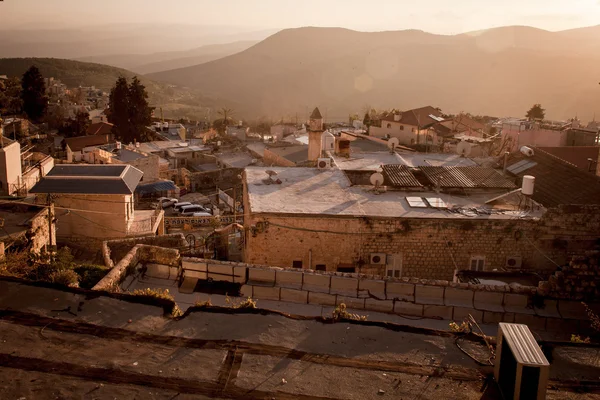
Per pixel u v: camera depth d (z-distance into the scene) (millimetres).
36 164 41312
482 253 22484
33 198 32844
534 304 15547
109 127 86500
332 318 10547
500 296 15523
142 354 9133
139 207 55812
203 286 15648
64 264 18453
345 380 8672
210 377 8602
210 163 83250
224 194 60875
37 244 23391
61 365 8719
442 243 22391
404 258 22516
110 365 8781
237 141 98875
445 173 27344
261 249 22438
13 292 10789
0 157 33375
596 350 9867
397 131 75250
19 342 9258
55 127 98562
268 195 24984
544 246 22406
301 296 15250
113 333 9719
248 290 15422
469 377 8844
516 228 22219
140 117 91938
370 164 32438
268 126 142125
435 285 15516
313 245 22406
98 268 18641
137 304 10750
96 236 32656
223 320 10312
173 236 27859
